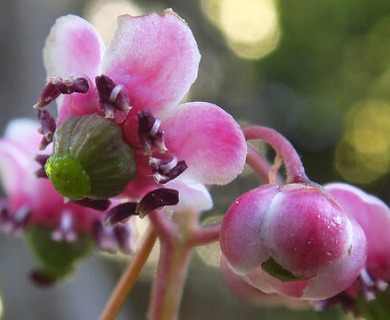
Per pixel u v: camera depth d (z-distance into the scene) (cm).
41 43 18
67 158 7
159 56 7
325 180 31
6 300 16
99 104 7
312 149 31
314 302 8
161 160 7
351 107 33
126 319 19
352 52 33
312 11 33
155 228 8
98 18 22
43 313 16
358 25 33
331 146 32
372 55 33
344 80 33
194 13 23
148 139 7
